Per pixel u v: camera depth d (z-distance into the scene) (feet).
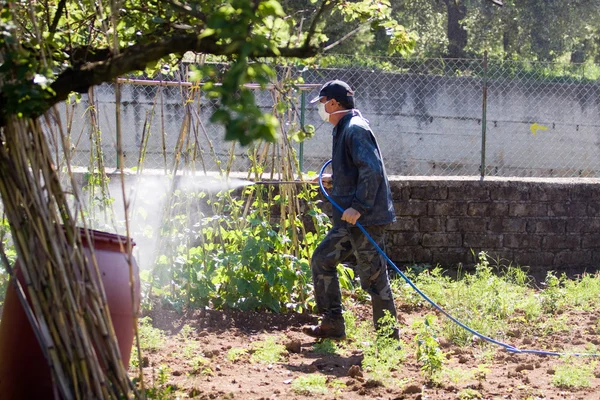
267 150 26.76
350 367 19.60
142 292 23.40
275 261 25.12
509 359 20.76
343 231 20.95
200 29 12.57
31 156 11.87
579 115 61.52
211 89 9.27
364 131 20.27
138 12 14.29
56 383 12.11
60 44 13.88
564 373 18.60
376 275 21.02
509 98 60.90
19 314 13.43
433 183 33.22
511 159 61.41
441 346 22.08
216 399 16.43
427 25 69.26
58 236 11.96
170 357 19.60
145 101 51.52
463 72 60.44
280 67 26.40
